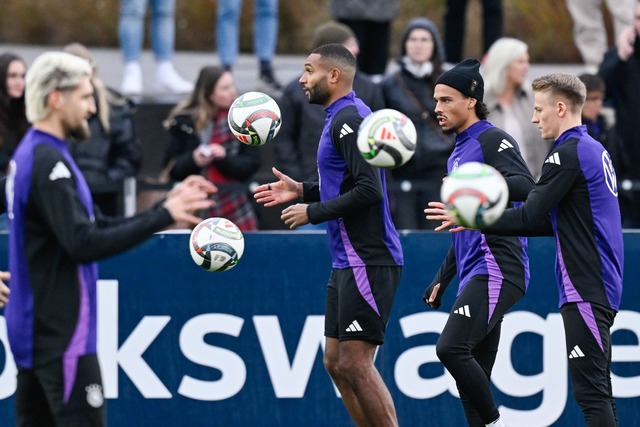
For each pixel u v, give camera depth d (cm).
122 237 1496
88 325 1569
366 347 2031
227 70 2756
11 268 1569
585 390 1897
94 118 2652
